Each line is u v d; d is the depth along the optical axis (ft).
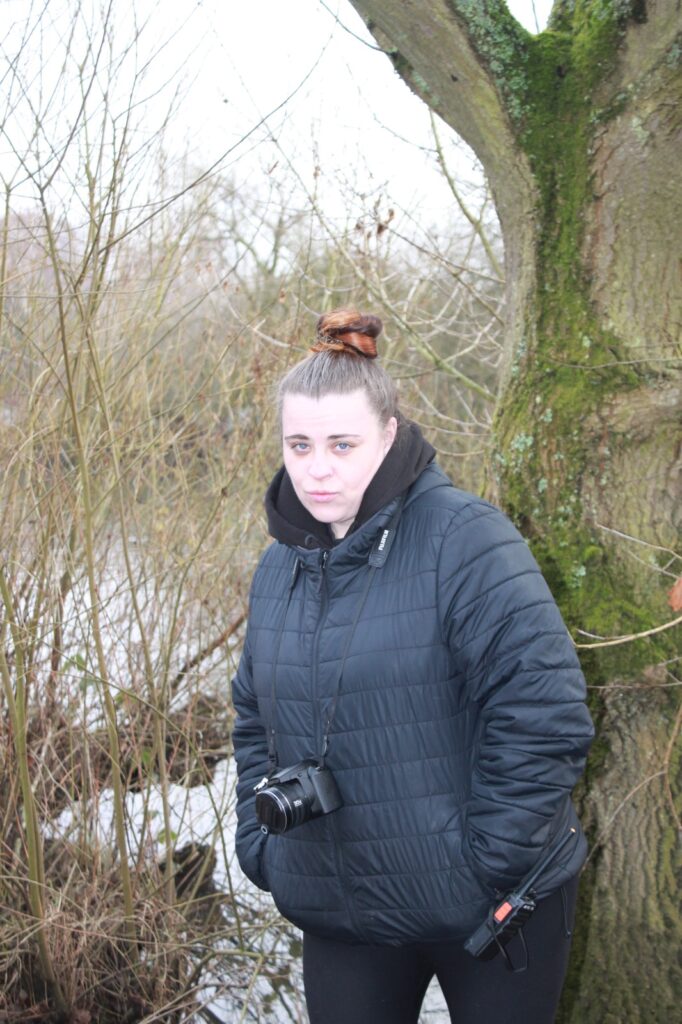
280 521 5.41
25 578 9.54
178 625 11.33
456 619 4.88
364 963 5.37
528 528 6.60
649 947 6.32
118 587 10.09
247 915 10.73
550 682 4.78
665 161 5.82
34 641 9.48
